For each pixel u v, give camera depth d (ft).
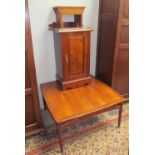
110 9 5.93
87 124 6.04
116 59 6.28
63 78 5.76
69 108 4.79
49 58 6.41
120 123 5.93
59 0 5.77
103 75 7.21
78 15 5.82
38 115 5.46
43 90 5.90
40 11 5.61
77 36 5.42
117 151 4.88
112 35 6.05
